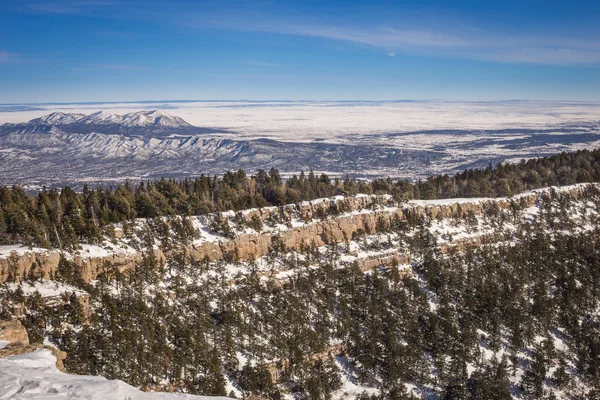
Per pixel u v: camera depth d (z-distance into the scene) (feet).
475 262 433.07
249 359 289.12
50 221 337.72
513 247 460.14
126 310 288.92
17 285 273.33
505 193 596.70
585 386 318.86
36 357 128.06
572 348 349.61
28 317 258.98
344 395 288.71
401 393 285.84
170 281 338.75
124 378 236.63
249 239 393.09
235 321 311.27
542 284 407.23
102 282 302.45
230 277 359.25
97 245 332.80
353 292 367.25
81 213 355.77
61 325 263.90
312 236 428.15
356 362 315.78
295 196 477.77
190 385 250.78
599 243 492.13
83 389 103.30
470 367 323.16
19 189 406.21
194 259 364.17
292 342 303.07
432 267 408.05
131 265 335.88
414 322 342.23
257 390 268.41
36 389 102.78
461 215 510.17
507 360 334.03
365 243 434.71
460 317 367.45
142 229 369.30
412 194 573.33
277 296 345.51
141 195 413.59
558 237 495.82
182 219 388.57
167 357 265.54
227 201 444.55
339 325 332.80
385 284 379.35
